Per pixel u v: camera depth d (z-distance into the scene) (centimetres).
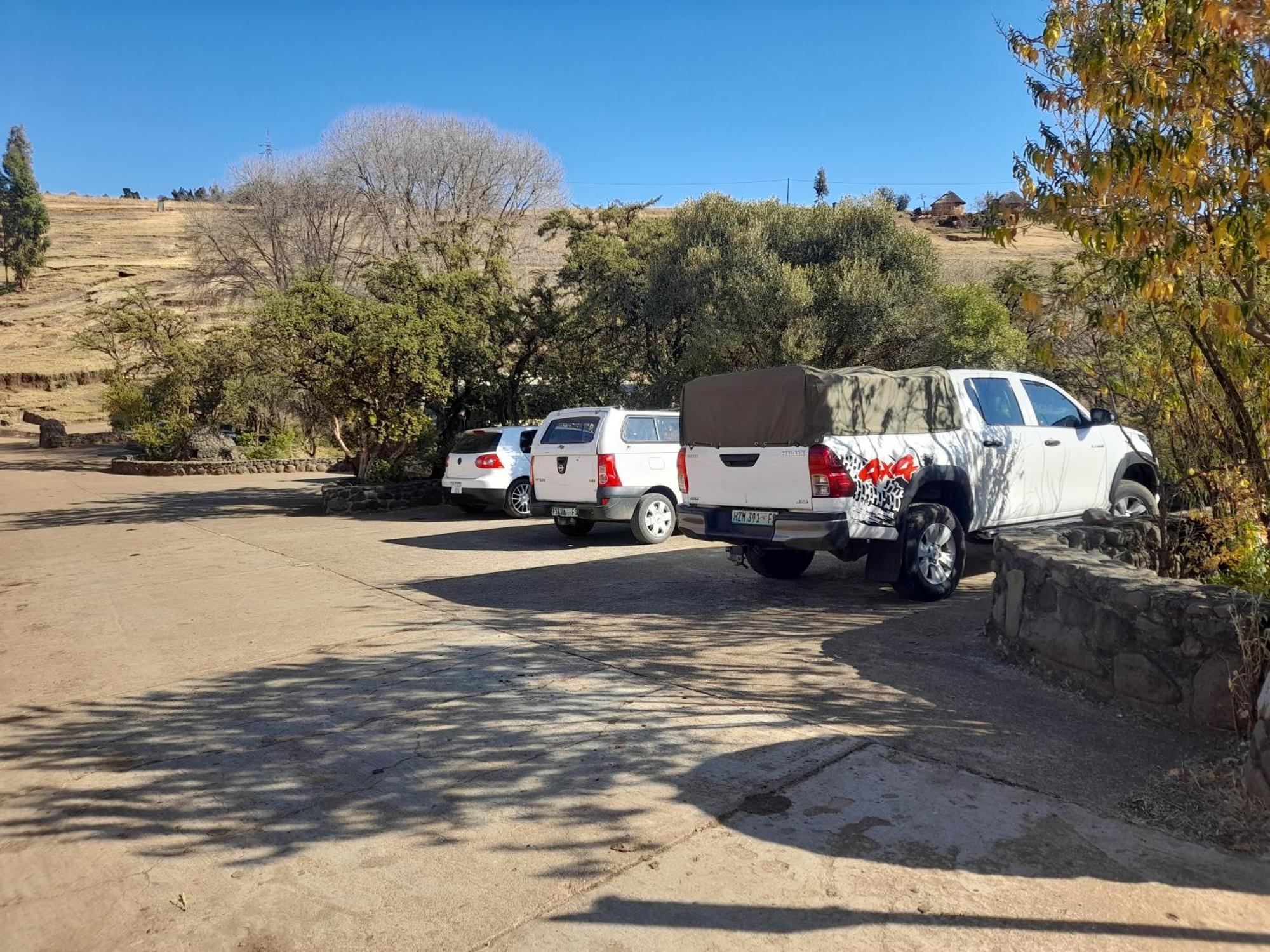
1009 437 799
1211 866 313
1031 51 598
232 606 809
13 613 818
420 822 363
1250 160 511
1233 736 407
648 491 1140
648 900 300
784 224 1739
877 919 285
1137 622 448
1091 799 363
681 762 412
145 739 471
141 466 2719
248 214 4016
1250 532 590
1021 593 541
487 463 1458
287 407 3073
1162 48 536
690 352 1680
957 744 422
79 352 6353
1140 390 682
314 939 285
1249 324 516
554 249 4628
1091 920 282
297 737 464
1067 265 754
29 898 315
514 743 443
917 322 1595
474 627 689
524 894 306
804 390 686
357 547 1173
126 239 10262
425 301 1806
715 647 607
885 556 719
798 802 367
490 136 4225
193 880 324
